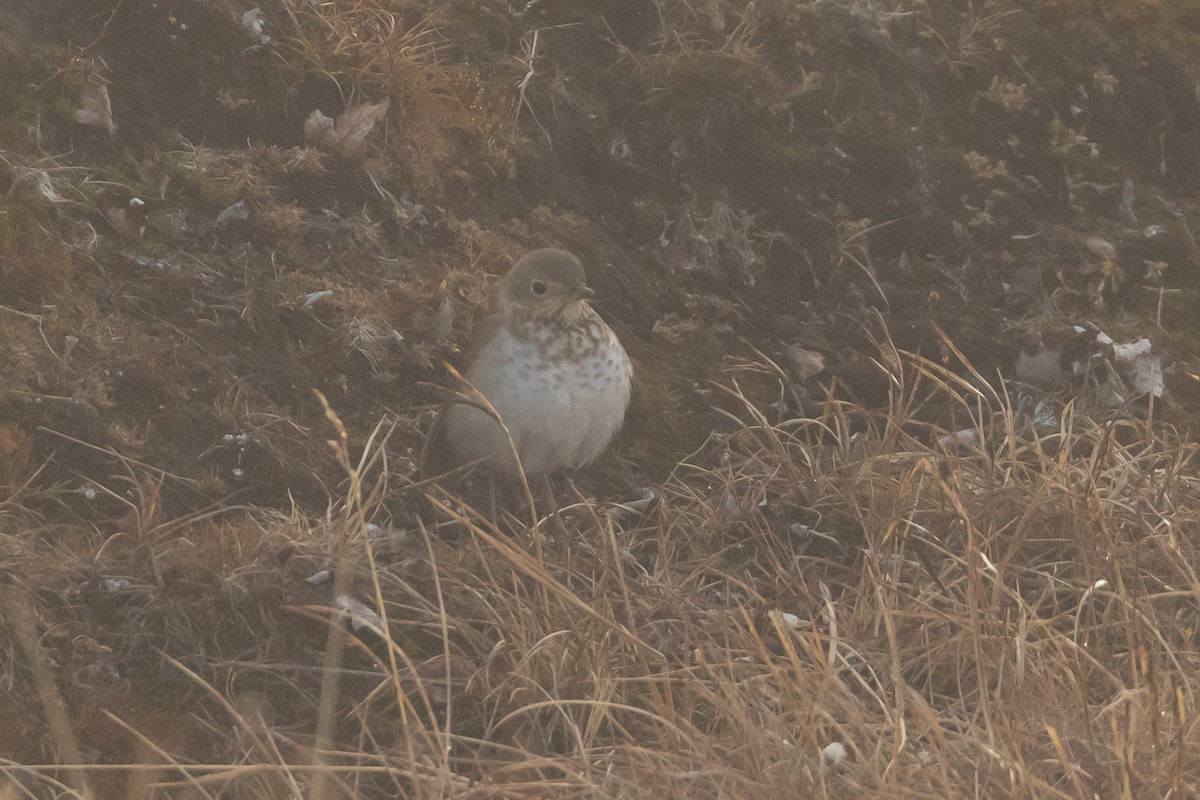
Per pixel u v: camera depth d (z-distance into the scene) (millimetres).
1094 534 9477
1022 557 9898
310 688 8078
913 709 7562
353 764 7586
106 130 11164
